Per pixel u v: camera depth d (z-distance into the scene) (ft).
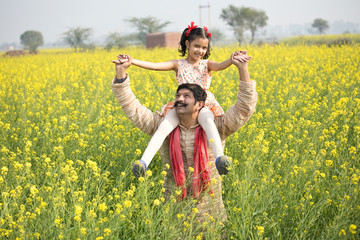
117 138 15.90
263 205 10.94
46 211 10.36
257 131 16.02
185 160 11.60
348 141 16.19
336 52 49.37
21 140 15.81
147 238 10.28
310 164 12.42
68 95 23.71
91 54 64.64
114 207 10.94
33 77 31.48
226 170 10.36
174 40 157.79
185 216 10.91
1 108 21.02
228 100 18.38
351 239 9.34
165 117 11.52
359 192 10.78
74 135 15.23
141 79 31.71
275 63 39.70
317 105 19.38
